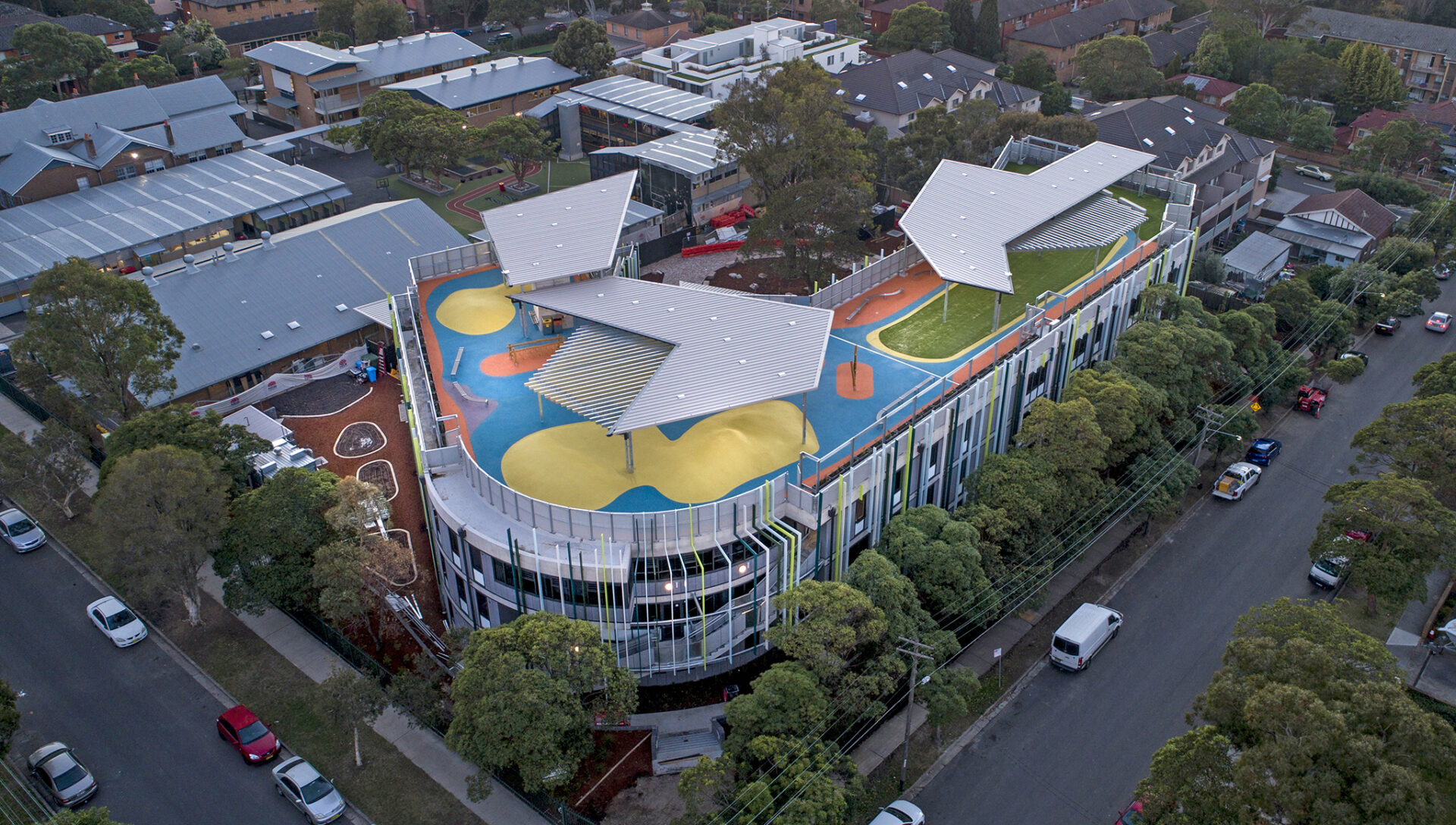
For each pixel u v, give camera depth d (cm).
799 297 8669
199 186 13162
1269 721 4572
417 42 17738
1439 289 11388
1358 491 6906
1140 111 12719
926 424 6875
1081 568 7650
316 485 6562
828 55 18038
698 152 13475
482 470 6362
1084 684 6600
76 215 12181
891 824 5416
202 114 14525
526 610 6203
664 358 6950
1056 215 8869
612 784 5750
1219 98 16912
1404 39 18600
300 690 6391
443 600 7038
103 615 6825
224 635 6850
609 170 13838
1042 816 5681
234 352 9312
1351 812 4312
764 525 6228
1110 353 9125
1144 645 6925
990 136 12319
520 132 13850
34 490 8088
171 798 5672
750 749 5156
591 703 5881
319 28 19975
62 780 5600
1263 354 9006
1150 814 5044
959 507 7462
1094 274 8819
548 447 6825
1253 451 8925
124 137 13225
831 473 6550
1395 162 14488
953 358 7969
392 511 7944
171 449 6350
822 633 5441
